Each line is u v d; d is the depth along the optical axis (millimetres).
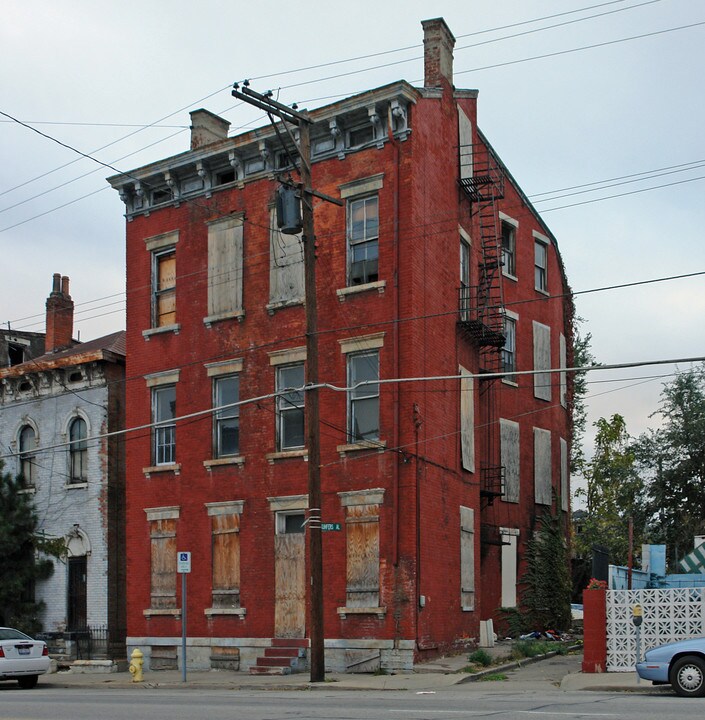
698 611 19969
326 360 25391
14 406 34281
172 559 27953
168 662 27422
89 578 30703
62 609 31188
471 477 27734
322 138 26344
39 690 22641
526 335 35031
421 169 25219
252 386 26906
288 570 25359
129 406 29781
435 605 24203
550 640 30484
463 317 27406
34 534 31812
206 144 29766
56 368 32719
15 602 31016
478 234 29438
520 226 35281
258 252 27344
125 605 30516
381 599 23359
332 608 24078
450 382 26344
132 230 30547
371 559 23766
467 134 29281
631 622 20375
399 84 24375
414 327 24094
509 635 31062
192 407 28156
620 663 20328
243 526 26422
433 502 24547
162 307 29672
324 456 25016
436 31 27453
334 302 25453
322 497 24828
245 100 20453
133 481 29250
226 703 15734
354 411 24906
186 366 28484
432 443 24750
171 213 29578
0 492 31578
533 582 32906
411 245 24344
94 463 31406
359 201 25625
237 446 27172
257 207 27547
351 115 25531
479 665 22812
